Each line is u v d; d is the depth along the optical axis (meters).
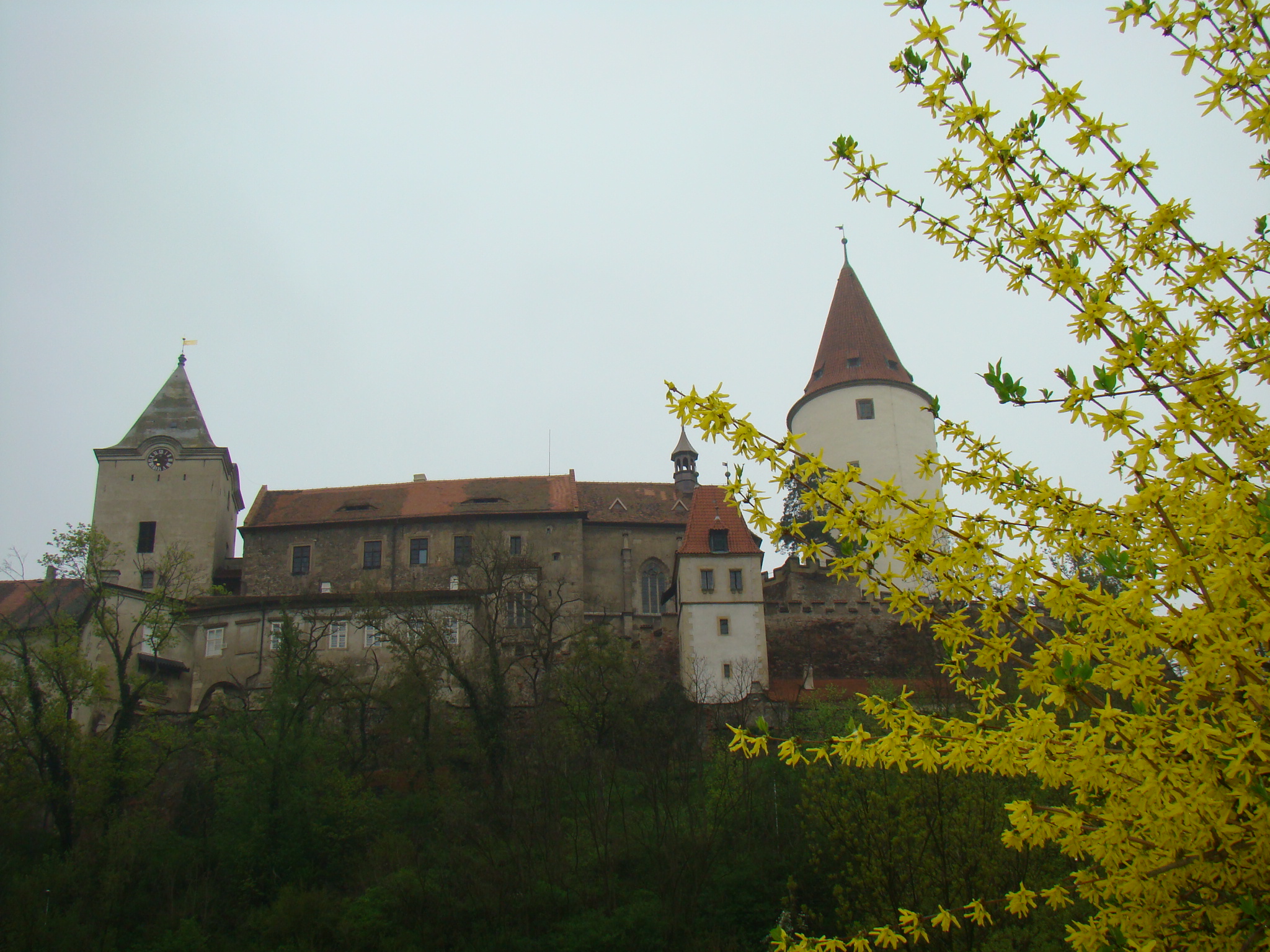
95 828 38.53
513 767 41.09
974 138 7.50
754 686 51.03
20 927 31.59
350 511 64.75
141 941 32.34
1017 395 6.95
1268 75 6.95
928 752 6.86
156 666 52.41
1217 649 6.18
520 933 31.12
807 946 7.77
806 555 7.45
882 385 65.56
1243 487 6.45
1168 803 6.34
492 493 66.12
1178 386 6.77
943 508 6.96
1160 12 7.23
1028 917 19.84
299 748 38.94
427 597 53.16
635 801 38.22
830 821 26.44
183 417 68.06
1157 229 7.35
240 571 64.88
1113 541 7.07
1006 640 6.95
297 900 32.84
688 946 29.31
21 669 42.62
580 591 60.97
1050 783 6.68
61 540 43.91
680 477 70.44
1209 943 6.75
